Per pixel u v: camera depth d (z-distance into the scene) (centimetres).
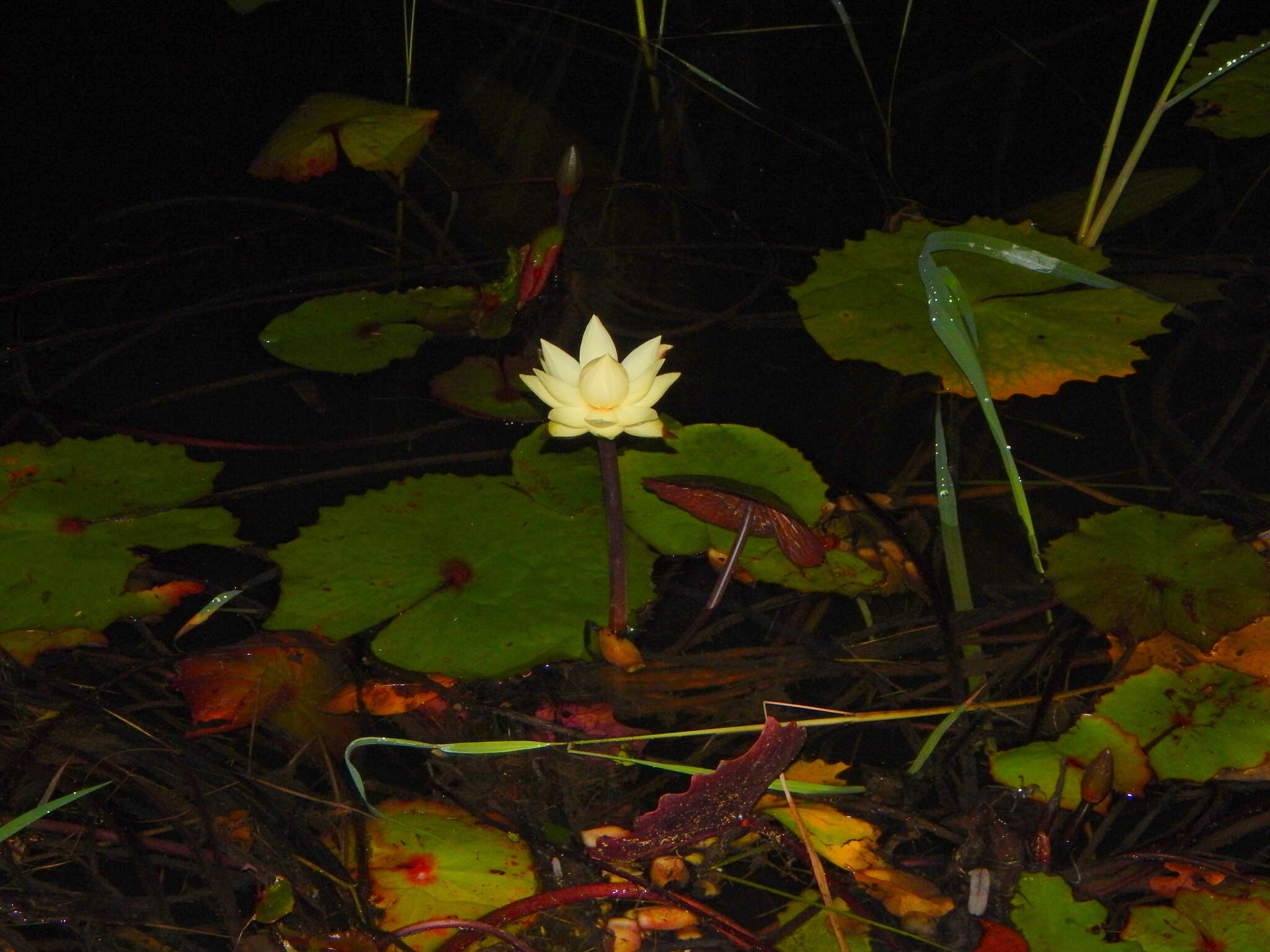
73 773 205
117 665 211
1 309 238
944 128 274
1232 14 288
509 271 235
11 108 266
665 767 201
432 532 215
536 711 209
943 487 214
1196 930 194
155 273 245
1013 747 208
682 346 240
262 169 247
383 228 253
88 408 229
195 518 216
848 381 236
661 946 198
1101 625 206
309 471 225
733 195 263
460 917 196
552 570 212
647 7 312
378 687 208
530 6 312
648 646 214
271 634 211
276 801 204
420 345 233
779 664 214
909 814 203
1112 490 225
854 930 197
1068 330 227
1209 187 259
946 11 311
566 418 201
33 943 198
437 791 205
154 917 198
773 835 200
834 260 238
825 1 307
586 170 262
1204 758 201
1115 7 302
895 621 217
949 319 216
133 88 272
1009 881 199
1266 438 228
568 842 201
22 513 214
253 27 297
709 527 217
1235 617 205
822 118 277
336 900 197
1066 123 272
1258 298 242
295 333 233
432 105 274
